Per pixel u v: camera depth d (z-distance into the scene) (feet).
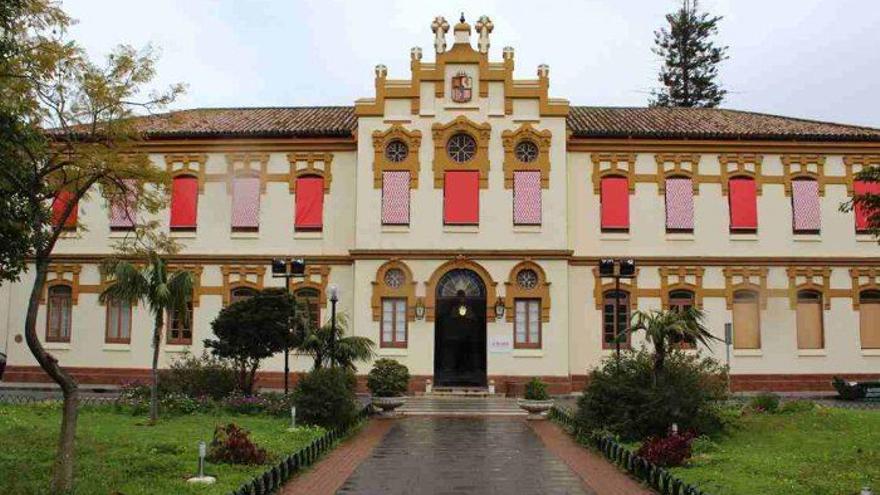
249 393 85.51
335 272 117.39
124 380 116.57
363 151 115.85
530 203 114.73
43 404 77.61
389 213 114.83
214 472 48.52
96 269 118.32
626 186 118.73
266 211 118.93
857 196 60.75
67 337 118.32
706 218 118.21
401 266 113.80
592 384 68.28
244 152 119.85
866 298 118.21
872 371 116.57
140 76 53.06
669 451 52.54
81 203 118.11
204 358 90.07
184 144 119.85
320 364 85.76
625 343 114.93
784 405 74.43
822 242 118.42
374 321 112.98
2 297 119.34
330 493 46.96
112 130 52.42
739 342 116.37
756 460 54.19
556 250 113.39
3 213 41.86
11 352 118.42
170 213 119.34
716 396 65.57
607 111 130.00
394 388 90.17
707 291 116.98
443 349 113.80
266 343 84.02
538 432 74.84
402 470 54.65
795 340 116.57
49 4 48.29
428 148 115.75
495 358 112.27
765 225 118.42
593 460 59.26
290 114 128.47
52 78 49.65
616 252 117.60
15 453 52.19
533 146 116.16
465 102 116.26
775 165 119.44
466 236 114.42
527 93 116.06
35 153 47.24
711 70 208.54
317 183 119.24
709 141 118.83
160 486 43.86
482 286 114.42
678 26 208.54
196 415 76.23
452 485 49.60
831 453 56.90
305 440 62.75
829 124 125.29
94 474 45.65
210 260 118.21
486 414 89.45
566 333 112.37
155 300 69.77
